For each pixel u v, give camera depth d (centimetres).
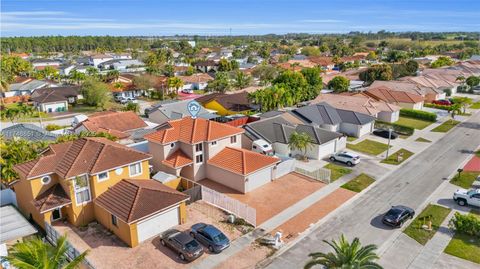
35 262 2008
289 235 3188
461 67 12581
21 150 4094
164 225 3241
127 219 2962
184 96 10794
